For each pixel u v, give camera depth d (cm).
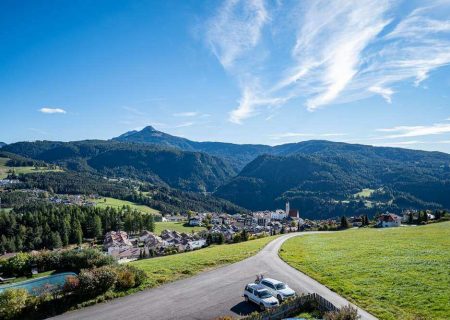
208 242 10144
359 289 2986
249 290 2973
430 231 6122
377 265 3644
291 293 2909
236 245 6375
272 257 4725
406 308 2486
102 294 3206
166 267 4150
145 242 13750
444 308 2383
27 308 2866
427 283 2902
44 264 4688
